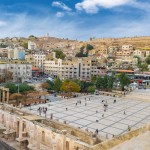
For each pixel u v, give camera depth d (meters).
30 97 101.69
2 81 134.75
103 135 58.03
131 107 93.94
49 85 118.44
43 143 49.88
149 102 106.75
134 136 18.06
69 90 109.75
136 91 134.62
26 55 198.75
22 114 60.19
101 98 112.12
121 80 133.50
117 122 71.12
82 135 47.97
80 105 94.25
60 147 45.59
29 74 161.00
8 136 56.38
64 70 167.62
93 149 17.09
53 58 190.25
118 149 15.78
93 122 70.31
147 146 15.77
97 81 130.50
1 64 146.00
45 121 57.56
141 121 72.88
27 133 54.75
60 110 84.31
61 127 54.03
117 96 118.75
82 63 168.62
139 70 186.62
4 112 63.75
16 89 98.81
